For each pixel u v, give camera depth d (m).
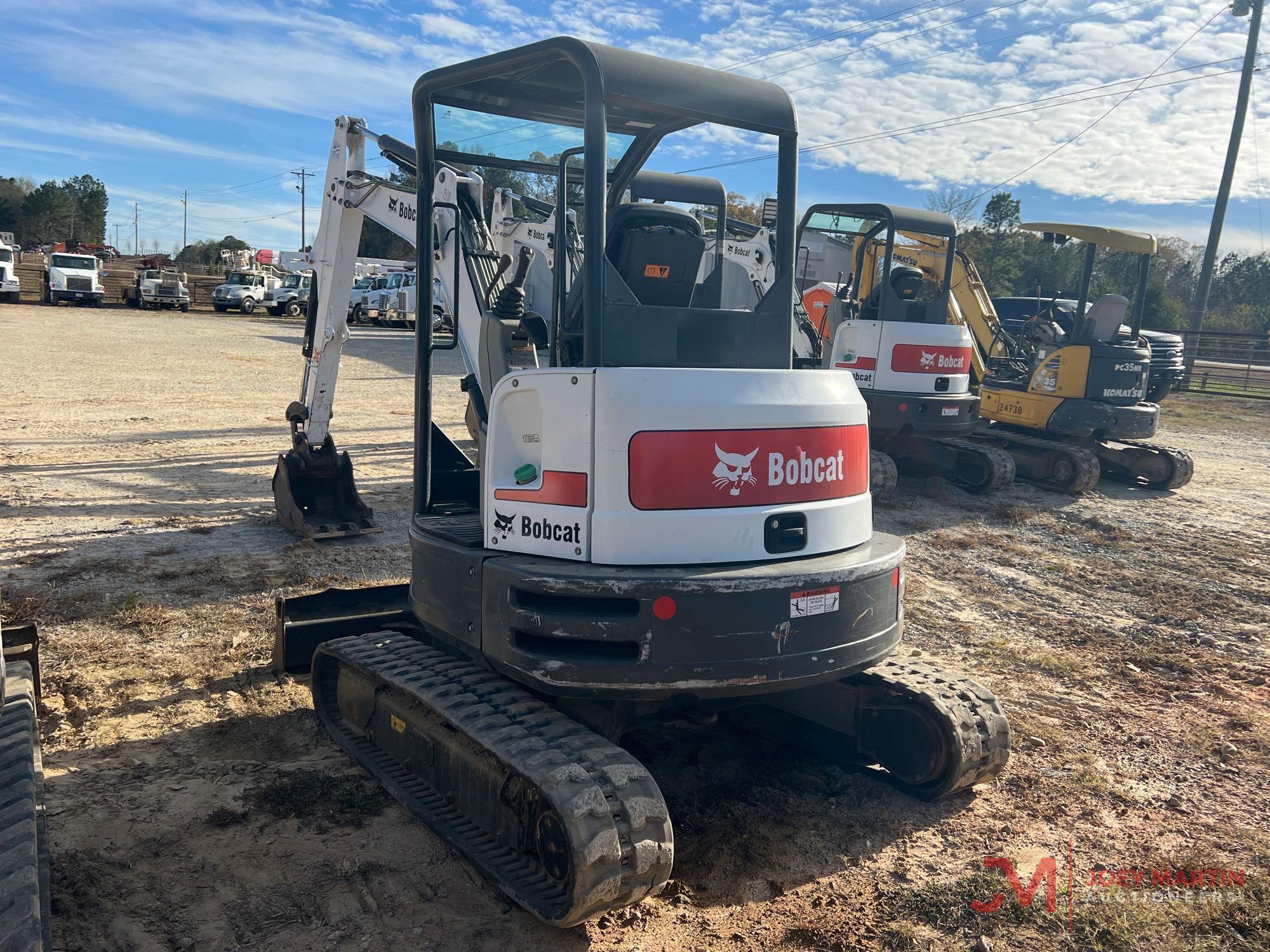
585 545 3.57
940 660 6.38
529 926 3.40
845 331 11.54
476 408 4.79
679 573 3.48
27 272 50.25
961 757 4.14
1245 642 6.99
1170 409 22.09
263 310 41.78
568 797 3.13
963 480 12.23
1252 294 73.25
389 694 4.42
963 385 11.45
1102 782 4.71
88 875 3.50
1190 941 3.51
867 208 11.15
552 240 6.38
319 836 3.88
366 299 38.72
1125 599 7.98
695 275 4.23
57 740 4.57
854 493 4.07
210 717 4.91
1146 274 12.57
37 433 12.34
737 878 3.80
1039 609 7.63
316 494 8.71
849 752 4.75
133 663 5.48
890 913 3.61
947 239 11.30
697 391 3.57
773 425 3.70
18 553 7.31
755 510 3.66
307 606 5.28
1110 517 11.07
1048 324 13.01
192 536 8.11
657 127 4.70
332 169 7.67
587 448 3.55
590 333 3.67
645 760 4.80
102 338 25.81
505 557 3.84
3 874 2.58
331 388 8.34
